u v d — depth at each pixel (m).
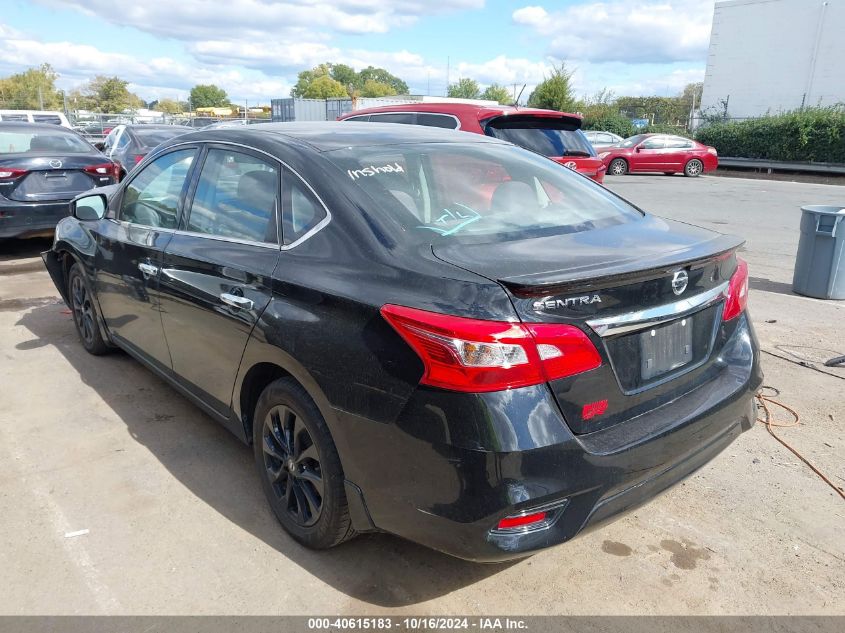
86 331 5.09
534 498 2.15
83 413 4.18
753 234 11.16
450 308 2.19
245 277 2.96
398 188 2.87
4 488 3.36
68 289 5.28
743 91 32.19
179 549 2.92
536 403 2.17
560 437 2.19
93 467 3.57
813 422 4.18
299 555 2.89
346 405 2.44
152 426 4.03
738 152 27.25
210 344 3.25
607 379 2.32
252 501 3.29
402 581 2.74
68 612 2.55
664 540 3.04
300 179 2.93
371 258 2.52
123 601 2.61
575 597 2.67
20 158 7.91
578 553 2.95
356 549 2.94
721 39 32.50
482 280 2.22
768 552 2.96
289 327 2.66
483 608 2.61
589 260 2.42
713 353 2.84
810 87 30.05
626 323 2.35
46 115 19.78
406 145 3.28
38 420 4.08
